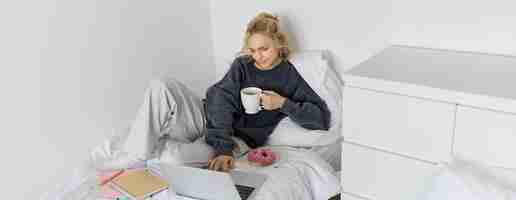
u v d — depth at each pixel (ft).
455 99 4.69
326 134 6.39
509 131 4.54
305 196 5.68
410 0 5.99
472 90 4.66
